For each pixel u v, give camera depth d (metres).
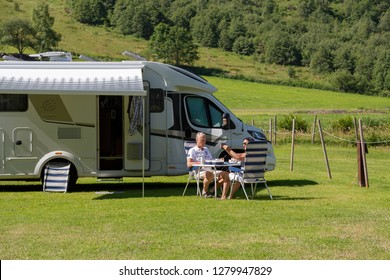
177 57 188.00
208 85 19.02
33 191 18.22
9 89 15.50
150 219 13.06
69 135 18.00
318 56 186.62
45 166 18.02
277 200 15.93
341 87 149.12
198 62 193.75
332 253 10.16
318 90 146.50
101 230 11.95
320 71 184.62
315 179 21.30
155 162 18.47
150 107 18.45
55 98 17.91
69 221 12.91
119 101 18.31
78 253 10.20
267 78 164.00
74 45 196.75
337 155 33.50
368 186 19.03
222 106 19.05
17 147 17.86
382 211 14.14
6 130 17.80
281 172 23.92
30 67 17.47
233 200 15.91
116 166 18.41
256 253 10.16
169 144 18.53
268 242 10.89
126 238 11.24
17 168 17.88
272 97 125.19
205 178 16.34
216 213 13.80
